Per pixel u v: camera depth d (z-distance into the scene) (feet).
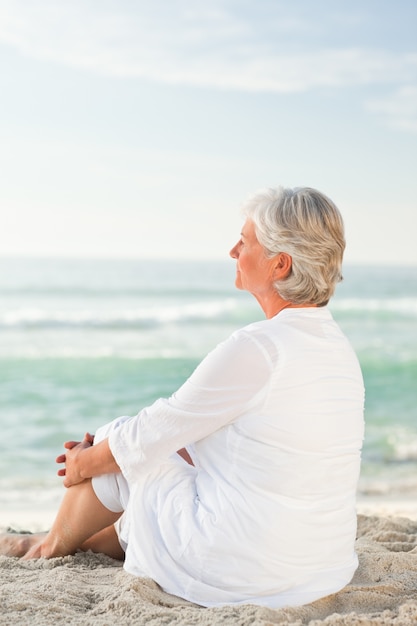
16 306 81.30
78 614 7.80
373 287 105.19
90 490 9.13
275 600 7.69
